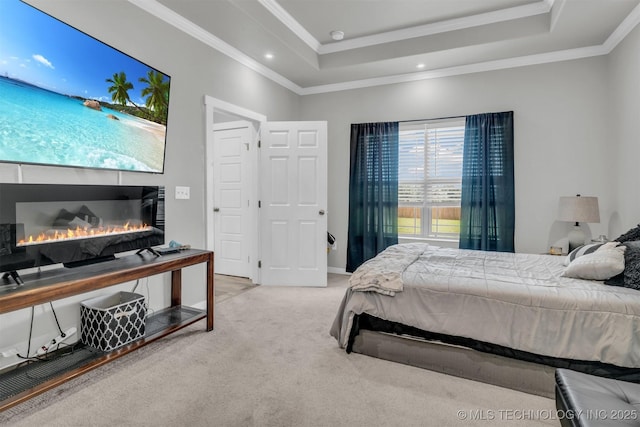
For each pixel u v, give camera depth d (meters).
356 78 4.46
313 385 1.96
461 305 2.01
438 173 4.27
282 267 4.13
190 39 3.08
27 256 1.80
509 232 3.79
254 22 3.04
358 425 1.63
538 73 3.70
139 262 2.27
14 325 1.97
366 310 2.25
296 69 4.14
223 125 4.67
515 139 3.82
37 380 1.76
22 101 1.82
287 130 4.09
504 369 1.95
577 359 1.76
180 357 2.28
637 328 1.65
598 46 3.43
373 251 4.50
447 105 4.14
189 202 3.11
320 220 4.08
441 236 4.29
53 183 2.03
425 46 3.63
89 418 1.65
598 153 3.49
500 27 3.32
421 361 2.16
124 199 2.34
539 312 1.84
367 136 4.50
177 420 1.64
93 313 2.13
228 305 3.38
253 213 4.23
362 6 3.17
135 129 2.53
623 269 1.97
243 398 1.83
